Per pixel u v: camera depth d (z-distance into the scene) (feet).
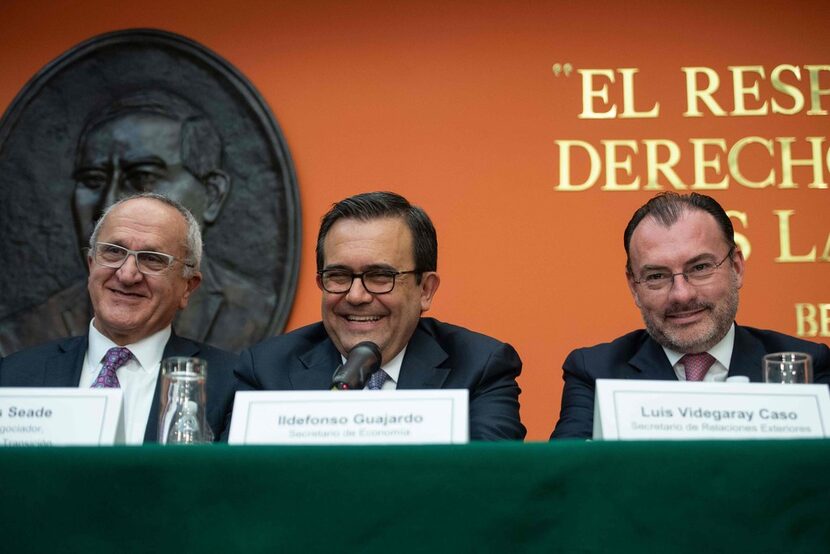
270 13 14.62
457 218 13.92
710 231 8.83
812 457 5.29
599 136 14.01
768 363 6.66
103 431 6.20
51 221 14.02
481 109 14.21
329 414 6.01
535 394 13.41
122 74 14.37
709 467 5.28
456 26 14.46
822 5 14.19
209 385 9.38
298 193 13.93
